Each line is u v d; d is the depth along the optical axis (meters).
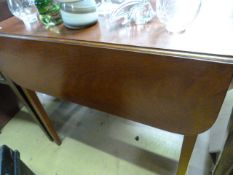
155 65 0.53
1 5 1.21
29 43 0.73
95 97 0.75
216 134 1.10
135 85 0.61
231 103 1.12
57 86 0.83
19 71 0.88
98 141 1.34
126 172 1.14
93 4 0.67
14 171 0.85
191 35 0.53
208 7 0.63
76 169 1.22
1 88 1.50
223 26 0.54
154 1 0.77
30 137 1.47
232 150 0.73
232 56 0.45
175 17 0.57
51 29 0.73
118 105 0.71
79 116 1.54
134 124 1.39
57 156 1.31
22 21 0.87
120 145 1.28
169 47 0.51
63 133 1.44
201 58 0.47
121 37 0.59
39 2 0.73
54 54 0.70
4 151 0.88
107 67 0.62
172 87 0.55
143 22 0.65
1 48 0.83
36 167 1.28
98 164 1.21
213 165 1.04
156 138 1.28
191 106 0.56
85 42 0.61
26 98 1.10
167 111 0.61
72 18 0.66
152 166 1.14
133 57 0.55
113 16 0.69
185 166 0.81
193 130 0.62
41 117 1.19
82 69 0.68
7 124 1.61
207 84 0.50
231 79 0.47
